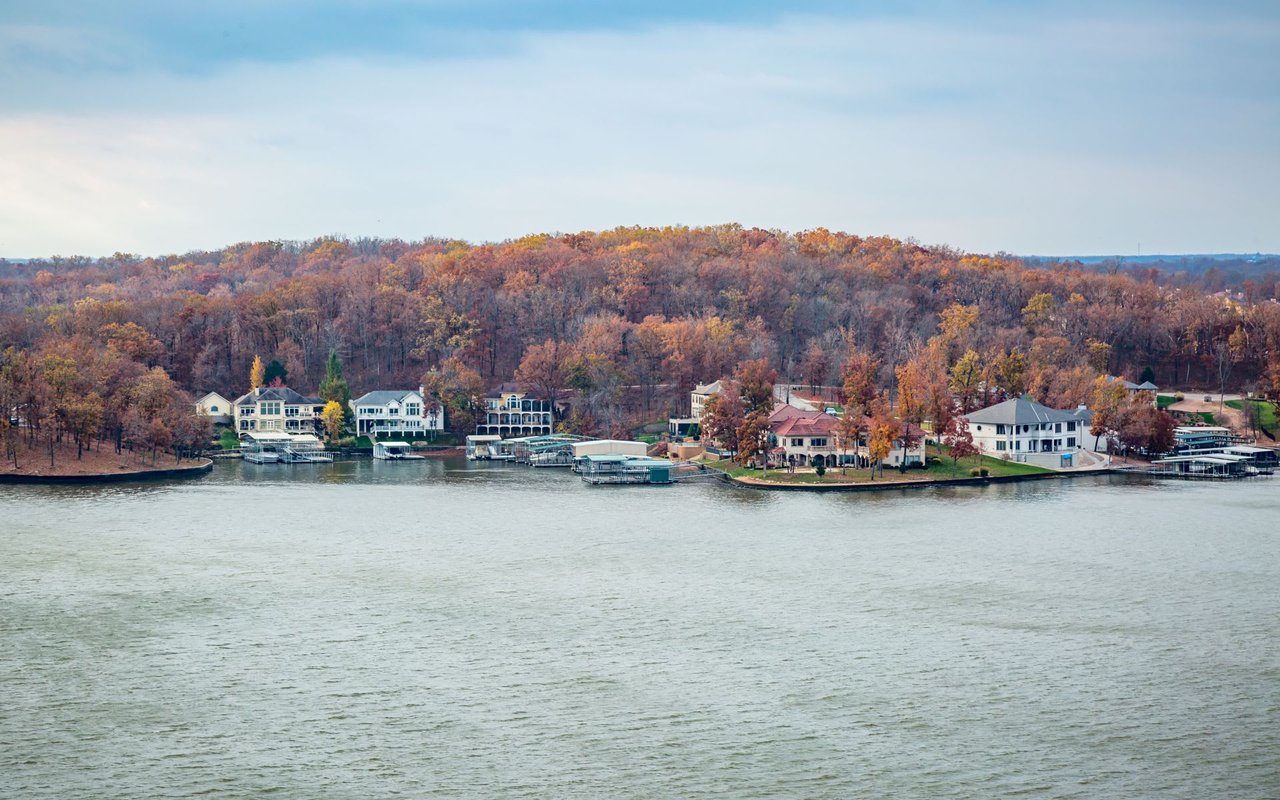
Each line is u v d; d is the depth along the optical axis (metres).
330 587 136.75
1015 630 120.44
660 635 118.56
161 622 122.19
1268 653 113.06
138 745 91.94
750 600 131.75
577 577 142.38
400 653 112.69
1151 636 118.38
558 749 91.31
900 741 92.88
